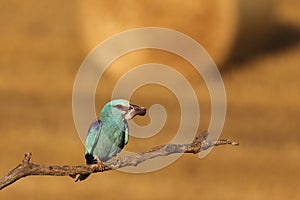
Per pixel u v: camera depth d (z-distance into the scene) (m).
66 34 80.81
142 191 35.97
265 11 72.00
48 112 50.78
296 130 47.66
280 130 47.56
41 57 70.12
